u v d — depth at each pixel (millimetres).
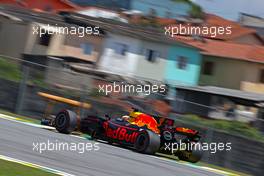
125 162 50000
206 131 81000
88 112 86625
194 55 198500
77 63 166125
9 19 162250
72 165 42656
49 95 82312
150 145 60406
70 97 89062
